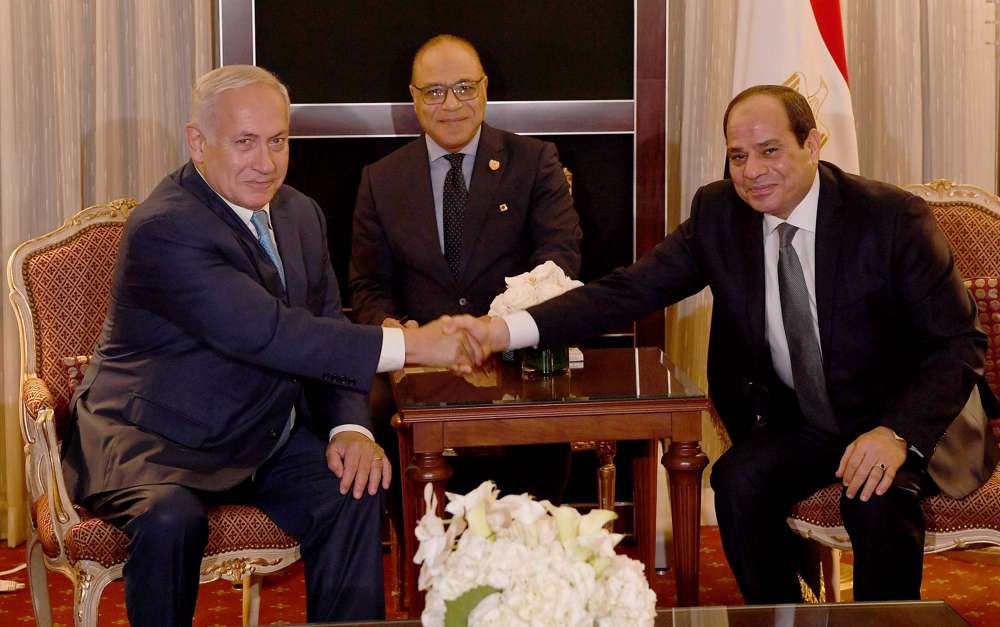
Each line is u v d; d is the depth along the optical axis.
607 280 2.92
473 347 2.71
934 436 2.53
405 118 3.64
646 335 3.76
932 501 2.57
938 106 3.95
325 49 3.60
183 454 2.53
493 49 3.64
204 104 2.58
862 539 2.49
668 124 4.03
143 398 2.56
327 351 2.56
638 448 3.17
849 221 2.69
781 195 2.66
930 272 2.64
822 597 3.15
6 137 3.72
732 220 2.84
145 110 3.76
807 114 2.67
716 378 2.92
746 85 3.59
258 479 2.65
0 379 3.86
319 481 2.59
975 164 3.94
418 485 2.60
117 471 2.48
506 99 3.66
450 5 3.62
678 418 2.61
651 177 3.69
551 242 3.44
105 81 3.74
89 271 2.94
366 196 3.53
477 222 3.47
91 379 2.66
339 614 2.53
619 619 1.35
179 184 2.65
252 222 2.70
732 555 2.65
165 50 3.77
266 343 2.52
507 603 1.31
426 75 3.39
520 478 3.41
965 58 3.90
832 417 2.74
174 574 2.34
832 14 3.56
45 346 2.87
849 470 2.50
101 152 3.76
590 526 1.39
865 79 4.02
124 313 2.62
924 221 2.69
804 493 2.67
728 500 2.63
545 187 3.50
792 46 3.53
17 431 3.87
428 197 3.48
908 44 3.90
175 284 2.51
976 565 3.60
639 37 3.63
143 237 2.54
